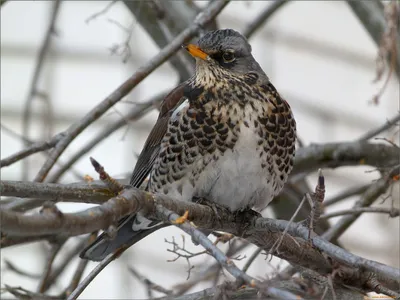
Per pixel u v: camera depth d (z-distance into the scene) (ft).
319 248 25.59
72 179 52.49
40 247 51.47
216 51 33.73
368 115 56.95
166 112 35.12
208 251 24.34
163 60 35.40
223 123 32.35
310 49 57.72
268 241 30.40
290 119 33.65
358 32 58.13
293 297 21.47
